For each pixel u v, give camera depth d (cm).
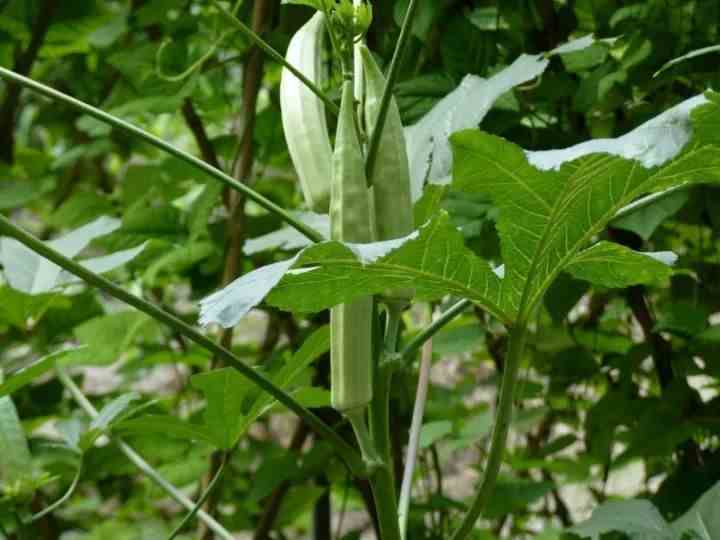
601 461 166
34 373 120
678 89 156
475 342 167
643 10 151
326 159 109
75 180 243
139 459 129
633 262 105
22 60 189
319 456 162
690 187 141
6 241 133
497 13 155
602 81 148
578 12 163
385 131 108
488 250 151
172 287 231
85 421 176
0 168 183
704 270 166
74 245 131
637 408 156
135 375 229
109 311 196
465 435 174
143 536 215
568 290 148
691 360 154
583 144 98
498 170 99
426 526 188
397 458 168
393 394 166
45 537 176
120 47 202
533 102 156
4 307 131
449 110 122
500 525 199
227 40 168
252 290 94
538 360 177
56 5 188
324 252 96
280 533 196
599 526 128
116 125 106
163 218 171
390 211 108
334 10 107
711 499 126
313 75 110
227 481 199
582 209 102
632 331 196
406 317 206
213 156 185
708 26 148
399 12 146
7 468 128
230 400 117
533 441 198
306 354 116
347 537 172
